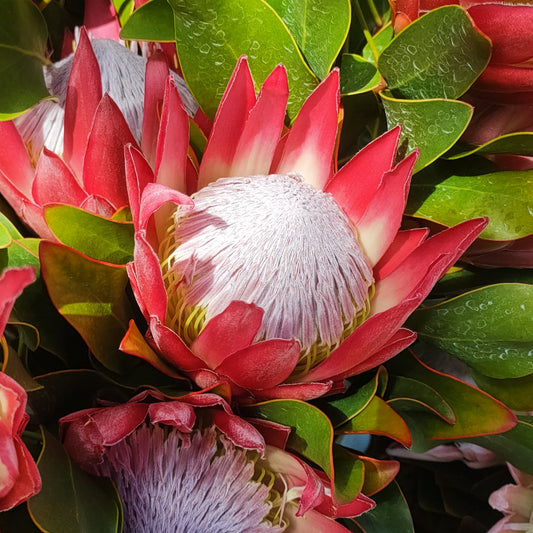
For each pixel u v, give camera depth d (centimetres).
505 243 36
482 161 37
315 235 30
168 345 28
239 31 34
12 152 33
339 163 41
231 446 31
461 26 32
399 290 32
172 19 36
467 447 43
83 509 28
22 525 29
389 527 37
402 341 29
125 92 35
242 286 29
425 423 37
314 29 35
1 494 24
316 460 29
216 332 27
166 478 31
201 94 35
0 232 30
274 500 32
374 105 38
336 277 30
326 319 30
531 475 40
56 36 40
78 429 28
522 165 38
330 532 32
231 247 29
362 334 28
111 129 31
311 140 33
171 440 31
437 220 36
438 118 34
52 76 35
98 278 30
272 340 27
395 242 33
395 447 42
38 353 34
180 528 31
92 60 32
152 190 27
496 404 35
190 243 30
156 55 33
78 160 33
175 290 30
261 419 30
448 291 40
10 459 23
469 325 36
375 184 32
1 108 32
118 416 28
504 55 33
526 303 35
